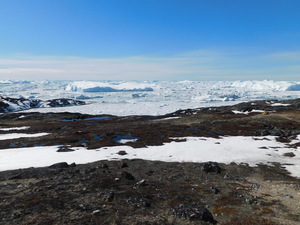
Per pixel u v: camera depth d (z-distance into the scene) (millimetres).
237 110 84938
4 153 33531
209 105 161875
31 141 42219
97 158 30781
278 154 33094
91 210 13992
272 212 14414
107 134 45312
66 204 14883
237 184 20984
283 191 18906
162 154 32938
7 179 21328
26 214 13344
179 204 14742
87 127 58875
